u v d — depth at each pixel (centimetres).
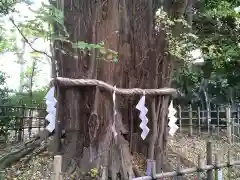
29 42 476
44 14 443
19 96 1007
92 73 480
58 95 469
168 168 535
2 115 873
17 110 898
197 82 1170
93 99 473
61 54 488
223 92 1304
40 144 554
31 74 1144
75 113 484
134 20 553
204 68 912
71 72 481
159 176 383
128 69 537
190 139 986
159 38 560
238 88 1176
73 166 463
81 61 484
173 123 552
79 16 500
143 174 485
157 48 555
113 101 473
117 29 516
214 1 772
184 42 590
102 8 506
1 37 617
